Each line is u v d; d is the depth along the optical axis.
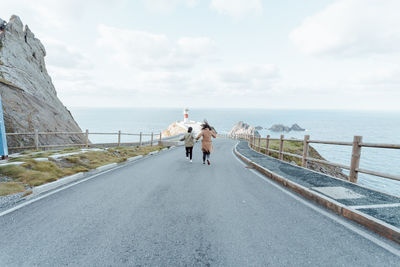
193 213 3.84
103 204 4.23
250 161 9.36
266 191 5.28
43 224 3.33
